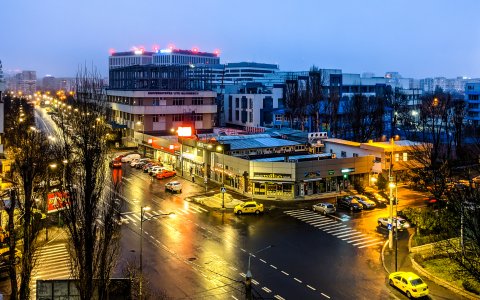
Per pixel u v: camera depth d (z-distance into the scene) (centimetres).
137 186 7662
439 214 5028
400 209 6338
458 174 6988
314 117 13100
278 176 7006
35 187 4172
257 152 8244
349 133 12738
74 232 2580
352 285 3862
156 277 3962
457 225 4672
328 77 16650
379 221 5631
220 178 7962
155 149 10506
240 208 6056
